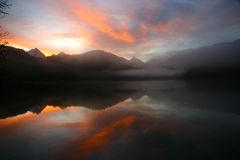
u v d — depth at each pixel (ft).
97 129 80.18
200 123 84.53
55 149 58.29
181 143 61.31
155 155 52.75
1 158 52.49
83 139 67.26
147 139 65.92
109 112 118.93
